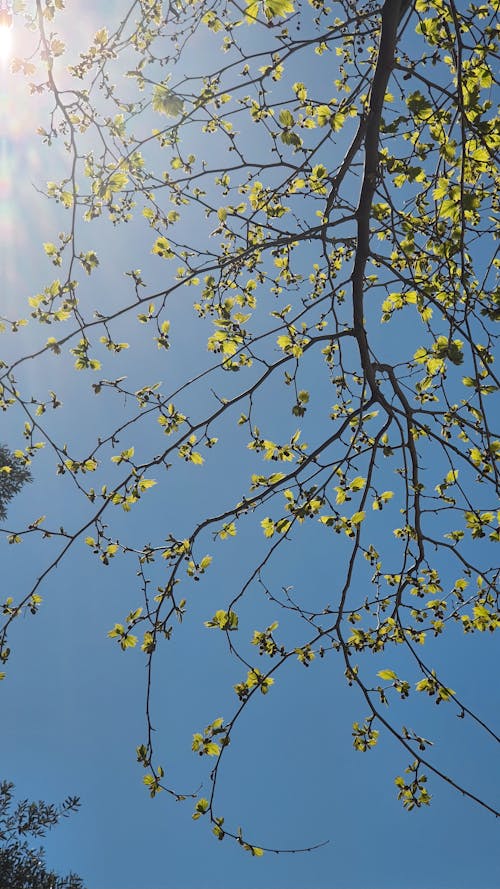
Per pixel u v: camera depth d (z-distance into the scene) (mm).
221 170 5363
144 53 5309
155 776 4949
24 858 11141
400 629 5266
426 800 4965
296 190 6379
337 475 5863
